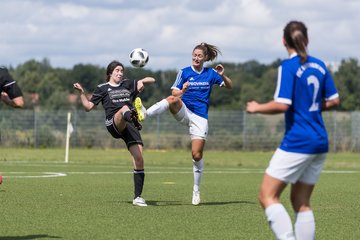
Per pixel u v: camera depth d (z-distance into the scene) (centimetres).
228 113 5684
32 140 5772
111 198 1823
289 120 973
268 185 962
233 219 1431
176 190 2109
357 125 5509
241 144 5666
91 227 1298
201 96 1700
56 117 5806
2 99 1102
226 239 1189
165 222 1377
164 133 5703
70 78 11300
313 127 960
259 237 1212
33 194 1898
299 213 1005
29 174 2722
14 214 1464
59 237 1186
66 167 3244
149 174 2872
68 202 1706
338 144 5519
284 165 955
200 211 1560
